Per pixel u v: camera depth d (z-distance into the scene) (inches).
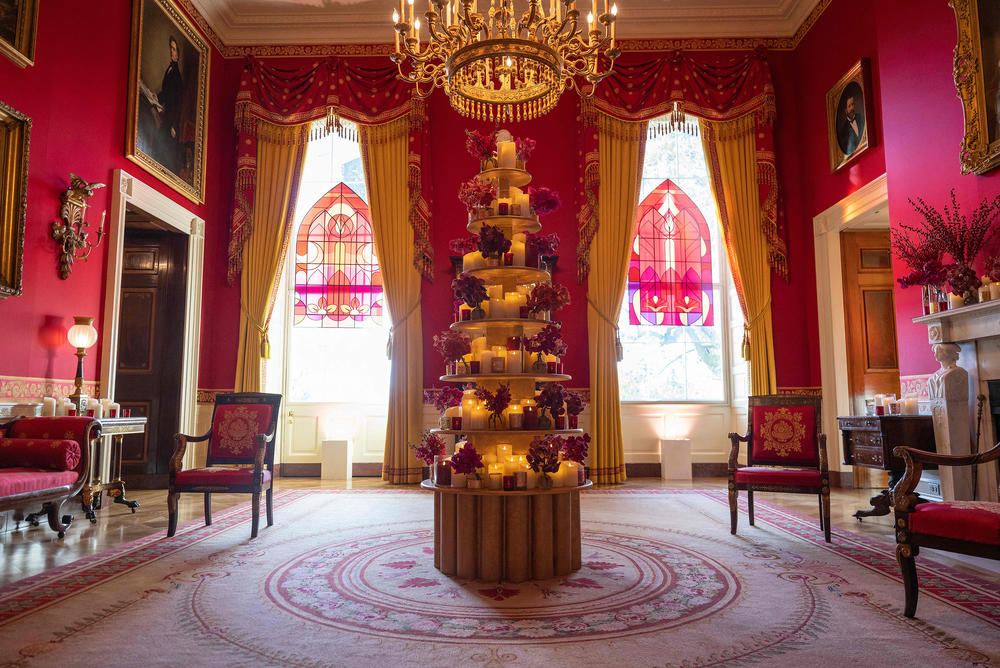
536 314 133.6
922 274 169.9
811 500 222.5
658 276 312.7
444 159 292.0
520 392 133.4
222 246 290.7
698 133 296.0
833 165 256.2
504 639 89.3
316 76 289.4
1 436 159.3
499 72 175.2
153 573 124.4
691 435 299.7
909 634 90.2
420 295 281.7
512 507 120.2
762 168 280.7
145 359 260.2
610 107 286.0
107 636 90.0
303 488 258.2
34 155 179.9
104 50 211.5
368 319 316.8
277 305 307.1
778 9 287.7
